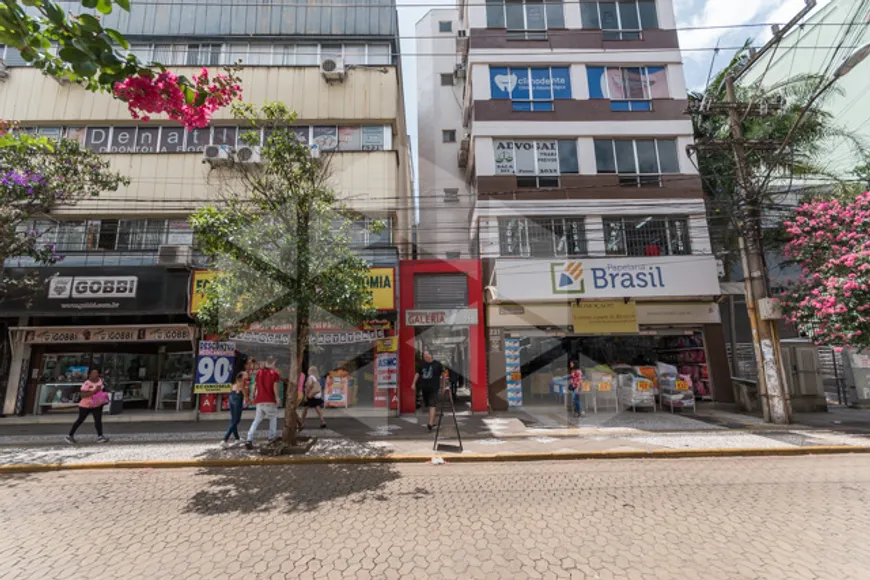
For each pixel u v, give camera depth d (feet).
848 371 40.32
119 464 21.07
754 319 33.17
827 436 26.53
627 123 42.45
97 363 37.55
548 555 11.29
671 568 10.50
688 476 18.75
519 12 44.42
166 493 16.93
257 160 36.22
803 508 14.52
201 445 25.11
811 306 29.60
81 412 26.00
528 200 40.63
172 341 36.83
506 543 12.05
